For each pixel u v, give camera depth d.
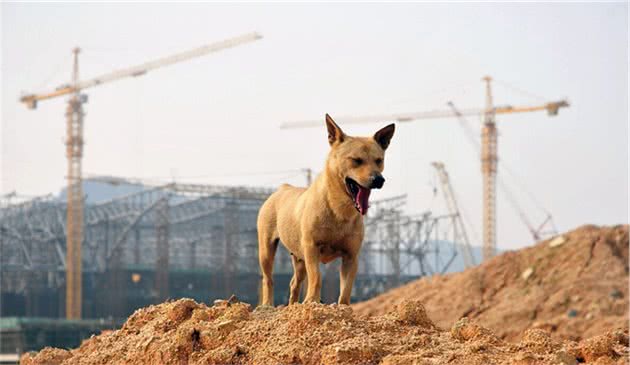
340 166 12.28
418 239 160.12
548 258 50.94
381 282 157.50
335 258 13.10
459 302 50.31
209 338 11.12
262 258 13.98
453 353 9.95
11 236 162.00
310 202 12.69
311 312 10.77
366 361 9.79
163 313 12.87
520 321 46.34
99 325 121.94
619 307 44.59
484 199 166.62
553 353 9.72
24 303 165.50
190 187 139.00
